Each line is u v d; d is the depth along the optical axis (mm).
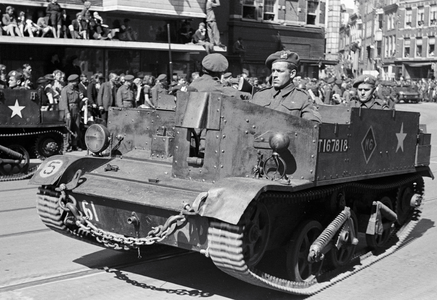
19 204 10383
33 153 13859
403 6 64812
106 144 6953
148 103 16000
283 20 35625
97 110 17703
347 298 6336
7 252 7621
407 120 7844
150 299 6117
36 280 6609
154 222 6004
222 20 33281
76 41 22266
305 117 6449
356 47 81500
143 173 6473
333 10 40188
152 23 26797
